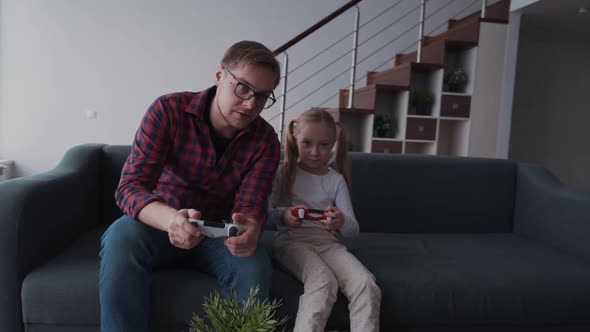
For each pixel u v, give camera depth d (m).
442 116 3.74
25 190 1.19
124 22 4.12
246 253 1.05
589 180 5.59
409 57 4.11
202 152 1.21
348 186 1.64
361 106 3.78
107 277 1.04
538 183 1.83
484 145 3.85
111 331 1.02
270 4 4.32
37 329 1.16
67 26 4.06
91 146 1.73
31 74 4.07
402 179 1.85
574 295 1.32
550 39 5.13
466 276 1.32
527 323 1.32
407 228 1.85
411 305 1.26
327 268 1.23
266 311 0.71
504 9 3.91
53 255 1.35
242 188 1.24
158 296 1.15
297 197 1.50
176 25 4.19
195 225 0.95
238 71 1.08
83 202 1.59
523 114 5.39
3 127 4.10
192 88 4.27
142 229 1.13
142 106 4.22
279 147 1.32
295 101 4.42
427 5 4.54
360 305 1.18
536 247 1.69
